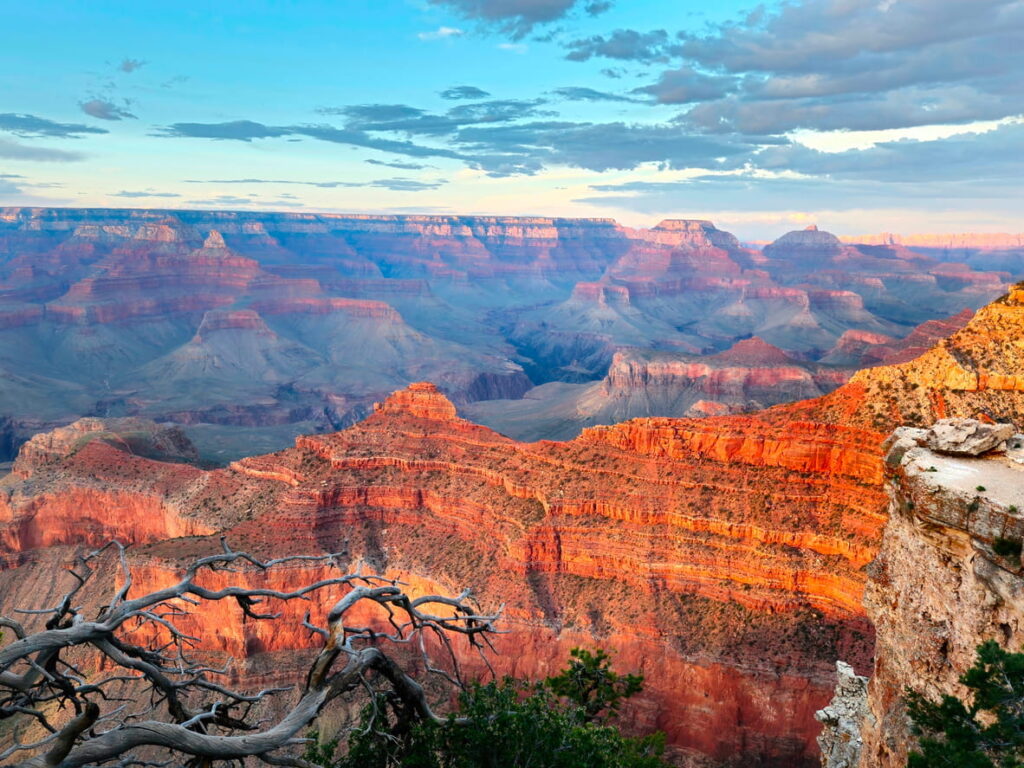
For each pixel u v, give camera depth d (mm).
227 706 19484
